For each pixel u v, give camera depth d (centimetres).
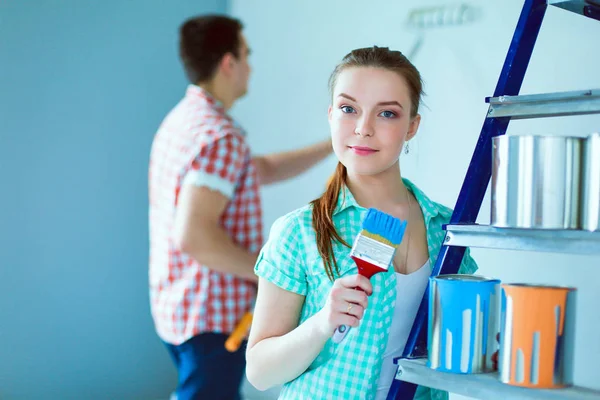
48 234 250
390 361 112
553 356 90
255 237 203
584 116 167
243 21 272
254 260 193
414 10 209
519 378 91
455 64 197
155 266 206
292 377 108
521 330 91
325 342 103
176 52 275
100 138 260
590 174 91
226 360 196
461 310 97
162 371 277
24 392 246
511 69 110
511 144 94
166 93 274
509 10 184
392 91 108
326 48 240
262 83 265
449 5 199
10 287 243
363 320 109
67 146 253
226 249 188
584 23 168
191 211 188
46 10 247
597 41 166
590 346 167
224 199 191
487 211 188
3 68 240
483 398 94
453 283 97
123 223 266
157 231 205
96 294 261
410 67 111
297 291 110
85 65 255
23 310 245
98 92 258
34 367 248
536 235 94
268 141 263
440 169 200
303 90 249
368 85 108
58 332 253
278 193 257
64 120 252
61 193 252
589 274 166
